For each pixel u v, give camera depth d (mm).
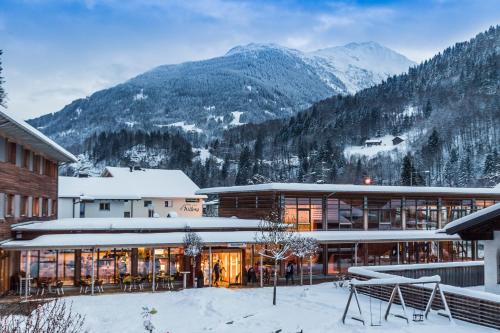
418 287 21766
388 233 37562
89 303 24500
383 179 156125
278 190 36344
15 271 29469
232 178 159250
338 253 37281
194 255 29453
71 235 29188
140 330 19047
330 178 147250
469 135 178750
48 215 37562
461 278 28359
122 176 71125
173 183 72438
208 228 34125
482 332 17578
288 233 30875
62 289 27828
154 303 24391
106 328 19422
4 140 27109
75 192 62312
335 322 19219
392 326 18609
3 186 26844
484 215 19016
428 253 40500
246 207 40344
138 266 32062
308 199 37969
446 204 42062
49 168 38000
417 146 187625
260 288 29797
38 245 26719
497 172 128125
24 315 13688
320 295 25891
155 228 33062
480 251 45469
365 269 27109
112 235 29734
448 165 149000
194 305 23438
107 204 62875
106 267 31422
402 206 40500
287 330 18406
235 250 33125
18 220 29875
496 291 19938
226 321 20219
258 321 19906
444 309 20250
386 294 23922
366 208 39344
